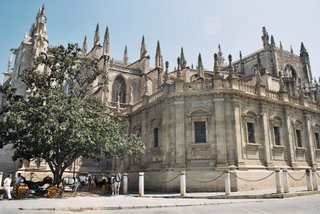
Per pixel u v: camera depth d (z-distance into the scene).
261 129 30.91
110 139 25.00
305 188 27.95
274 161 31.05
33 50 45.47
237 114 28.83
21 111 23.12
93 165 43.59
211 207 16.61
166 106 30.98
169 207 17.11
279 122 33.41
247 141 28.92
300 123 36.66
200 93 29.48
